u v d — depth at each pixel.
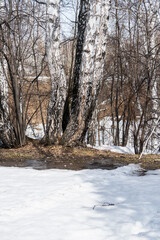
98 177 6.70
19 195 5.09
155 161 8.87
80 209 4.35
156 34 14.49
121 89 15.53
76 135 10.60
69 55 16.23
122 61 15.34
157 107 12.81
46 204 4.62
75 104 10.83
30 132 20.88
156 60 10.83
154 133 13.19
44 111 22.52
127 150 12.31
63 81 10.70
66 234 3.42
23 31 12.35
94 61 10.05
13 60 10.88
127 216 4.00
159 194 5.11
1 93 11.52
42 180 6.34
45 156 9.66
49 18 10.26
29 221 3.84
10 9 10.48
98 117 21.25
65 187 5.65
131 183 6.08
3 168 7.76
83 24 10.99
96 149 10.93
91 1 9.90
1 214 4.11
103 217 3.99
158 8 13.20
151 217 3.94
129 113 15.27
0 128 11.50
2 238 3.30
